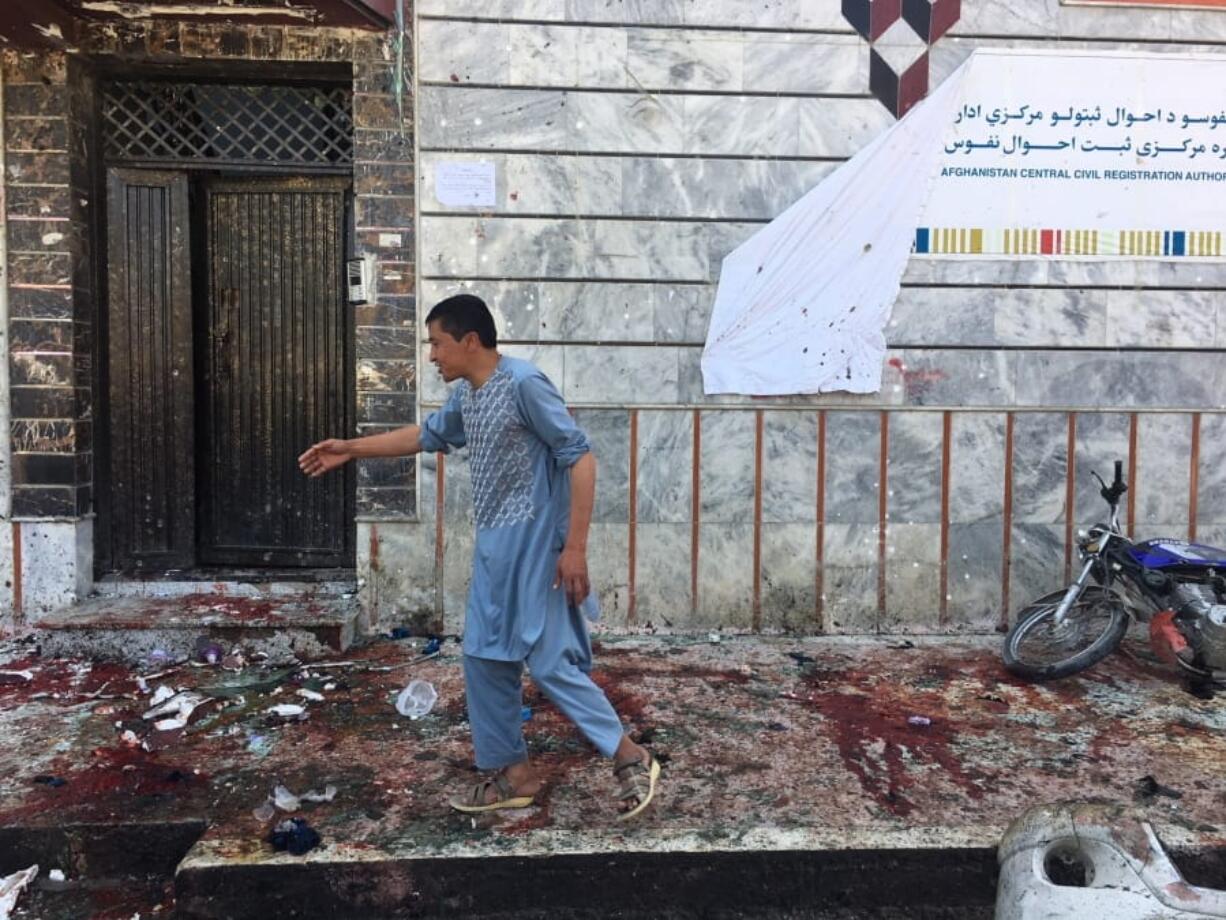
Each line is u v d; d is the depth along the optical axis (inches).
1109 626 173.3
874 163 196.1
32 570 189.2
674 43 192.7
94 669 174.2
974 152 197.2
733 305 196.2
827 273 197.0
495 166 191.6
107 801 124.4
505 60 190.4
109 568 200.8
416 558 194.9
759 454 199.0
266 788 128.6
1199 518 203.5
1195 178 199.9
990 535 201.9
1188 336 201.5
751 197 195.6
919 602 202.2
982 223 198.1
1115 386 201.3
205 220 201.0
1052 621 177.8
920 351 199.3
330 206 200.4
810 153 195.6
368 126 188.4
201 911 108.2
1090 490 202.1
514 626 112.3
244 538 206.5
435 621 195.6
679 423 197.3
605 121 192.9
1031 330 199.8
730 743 144.4
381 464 192.9
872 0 193.9
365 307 191.2
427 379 193.3
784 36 193.9
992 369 199.8
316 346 202.7
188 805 123.6
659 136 193.6
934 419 200.1
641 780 114.7
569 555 110.3
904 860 114.0
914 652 190.7
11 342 185.9
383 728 149.6
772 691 167.3
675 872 112.3
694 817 120.6
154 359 199.6
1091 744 145.8
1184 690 170.4
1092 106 198.1
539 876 111.3
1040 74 197.0
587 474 109.9
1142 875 95.1
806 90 194.9
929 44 195.2
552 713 156.3
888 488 200.7
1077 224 199.2
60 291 185.9
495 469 111.4
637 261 194.9
